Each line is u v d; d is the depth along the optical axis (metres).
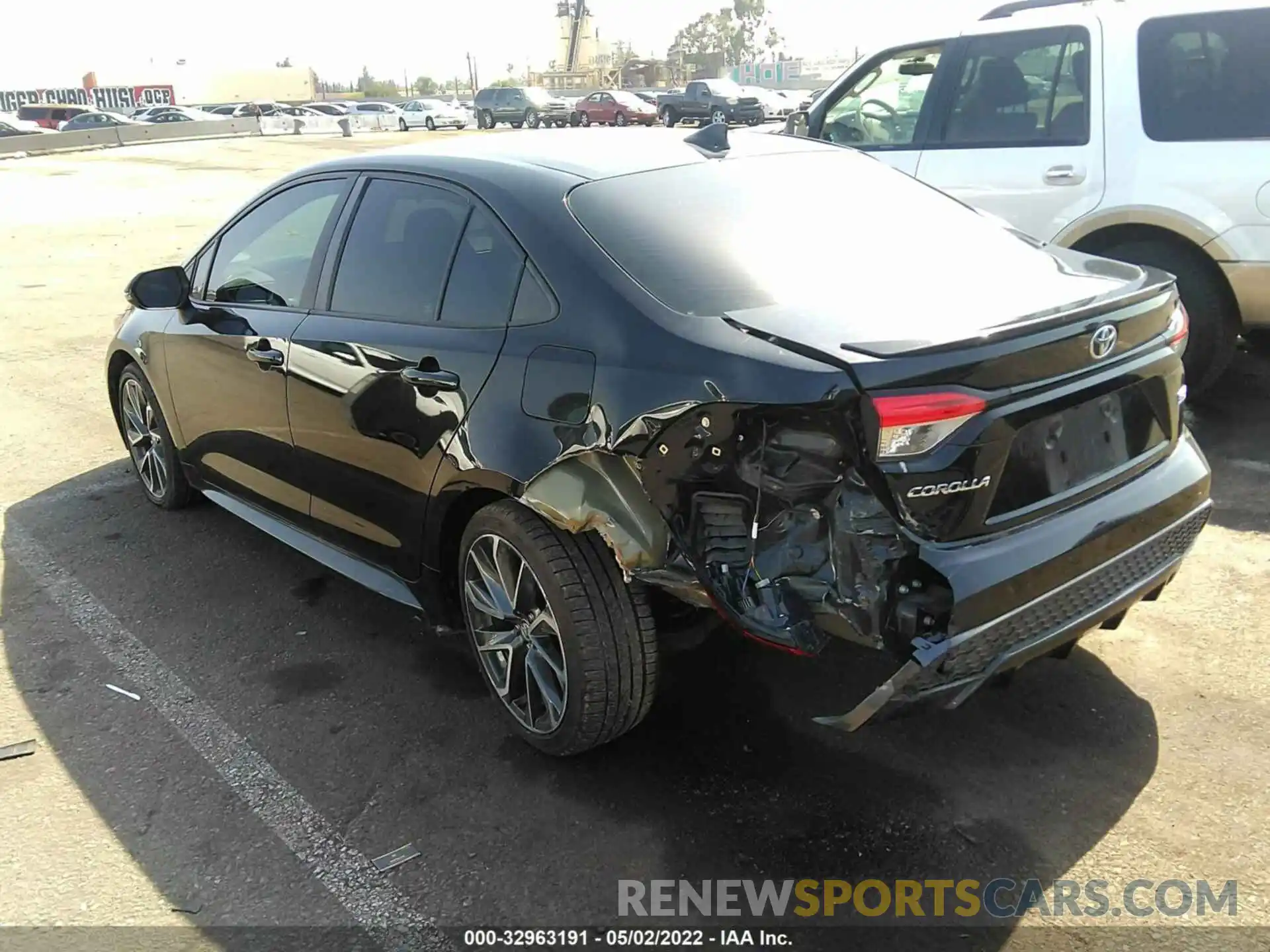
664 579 2.56
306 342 3.61
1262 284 5.09
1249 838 2.63
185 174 24.89
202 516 4.97
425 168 3.41
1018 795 2.82
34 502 5.20
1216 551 4.13
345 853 2.72
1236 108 5.09
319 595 4.16
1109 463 2.74
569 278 2.83
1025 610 2.49
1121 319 2.64
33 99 76.88
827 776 2.92
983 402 2.35
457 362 3.02
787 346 2.41
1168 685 3.28
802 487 2.43
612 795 2.89
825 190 3.36
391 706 3.38
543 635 2.94
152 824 2.85
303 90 98.19
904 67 6.32
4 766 3.11
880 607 2.42
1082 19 5.54
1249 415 5.58
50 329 8.98
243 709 3.38
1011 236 3.39
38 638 3.86
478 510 3.13
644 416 2.53
